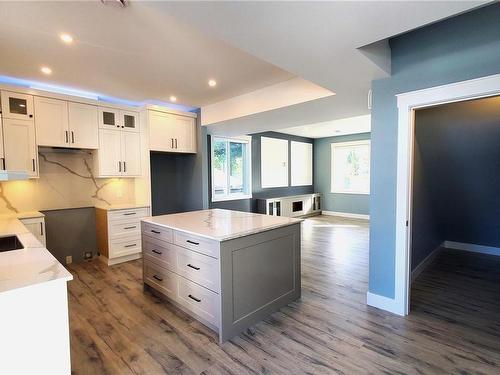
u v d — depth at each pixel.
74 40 2.42
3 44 2.49
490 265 3.93
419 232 3.63
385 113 2.56
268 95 3.74
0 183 3.64
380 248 2.69
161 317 2.60
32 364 1.31
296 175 8.55
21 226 2.78
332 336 2.27
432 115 3.55
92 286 3.34
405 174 2.47
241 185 7.00
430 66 2.30
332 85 2.74
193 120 4.94
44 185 3.96
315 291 3.14
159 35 2.34
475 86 2.07
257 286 2.48
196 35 2.35
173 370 1.91
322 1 1.42
